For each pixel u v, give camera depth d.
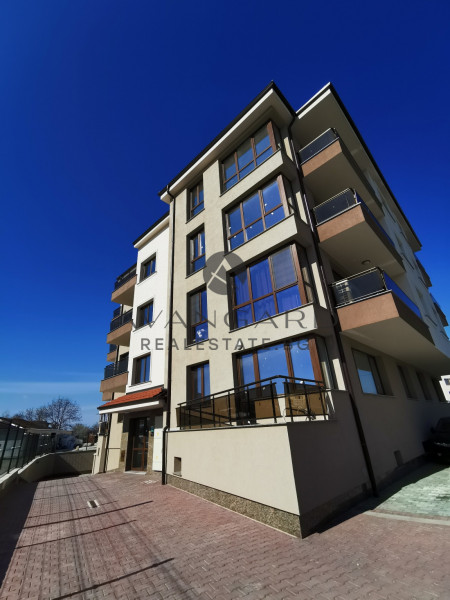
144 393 11.80
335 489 5.46
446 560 3.36
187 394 10.00
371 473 6.58
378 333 8.05
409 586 2.95
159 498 7.27
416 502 5.63
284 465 4.91
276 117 10.47
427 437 11.25
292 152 9.95
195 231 12.18
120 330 16.19
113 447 15.98
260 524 5.05
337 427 6.23
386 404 8.88
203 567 3.61
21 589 3.21
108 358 21.00
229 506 5.98
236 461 6.04
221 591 3.07
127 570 3.59
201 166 12.55
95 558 3.94
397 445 8.51
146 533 4.83
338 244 8.79
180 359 10.66
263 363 8.05
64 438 44.94
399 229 15.98
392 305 6.90
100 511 6.31
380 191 14.58
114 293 18.06
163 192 14.41
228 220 10.80
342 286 7.98
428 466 9.30
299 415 6.25
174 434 9.11
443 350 12.04
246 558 3.81
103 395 19.45
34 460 16.34
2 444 9.12
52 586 3.26
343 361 7.29
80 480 11.02
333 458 5.75
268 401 6.70
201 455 7.32
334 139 8.99
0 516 6.04
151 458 11.02
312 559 3.68
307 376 7.11
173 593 3.08
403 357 11.30
